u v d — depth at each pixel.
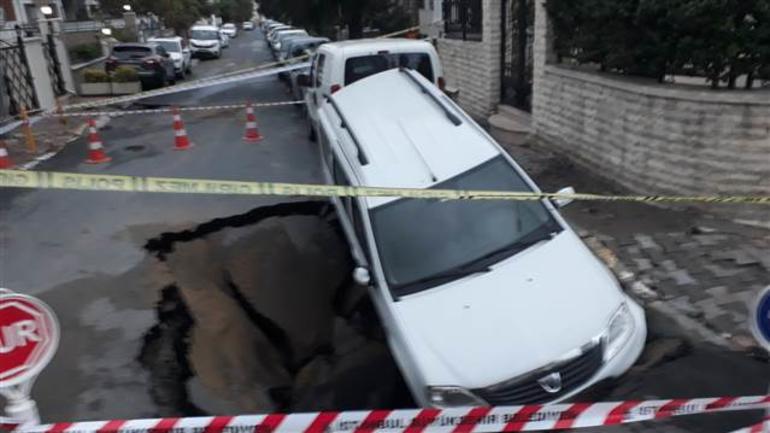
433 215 4.84
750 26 6.00
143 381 4.81
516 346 3.89
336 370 5.31
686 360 4.46
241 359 5.55
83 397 4.61
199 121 15.13
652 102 6.97
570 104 8.81
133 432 3.30
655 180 7.14
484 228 4.77
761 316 3.13
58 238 7.80
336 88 9.66
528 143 10.23
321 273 7.02
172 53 24.97
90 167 11.23
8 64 15.70
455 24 14.50
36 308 2.86
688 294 5.22
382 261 4.62
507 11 11.62
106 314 5.85
